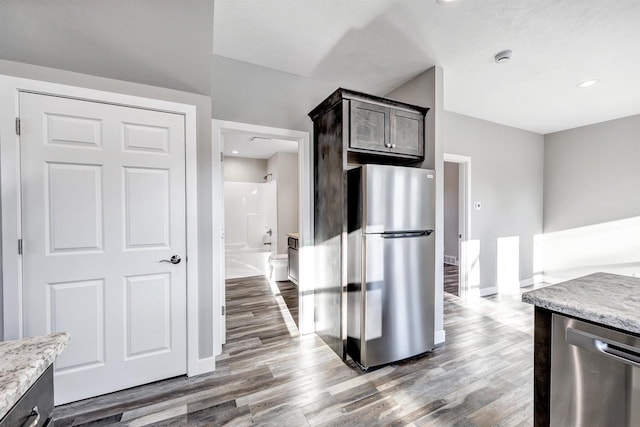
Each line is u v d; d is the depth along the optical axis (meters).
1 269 1.46
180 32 1.70
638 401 0.76
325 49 2.21
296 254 4.25
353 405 1.64
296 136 2.59
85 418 1.51
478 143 3.74
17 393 0.57
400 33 1.99
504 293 3.93
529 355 2.24
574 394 0.89
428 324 2.24
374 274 2.01
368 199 1.98
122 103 1.70
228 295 3.81
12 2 1.38
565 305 0.88
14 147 1.47
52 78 1.55
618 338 0.78
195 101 1.92
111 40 1.60
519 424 1.50
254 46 2.16
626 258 3.62
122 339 1.73
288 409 1.61
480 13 1.77
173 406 1.62
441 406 1.63
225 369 2.02
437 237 2.45
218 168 2.29
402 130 2.35
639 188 3.53
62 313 1.59
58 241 1.57
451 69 2.48
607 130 3.80
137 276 1.76
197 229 1.94
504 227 4.02
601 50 2.16
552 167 4.37
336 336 2.24
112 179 1.69
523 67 2.45
